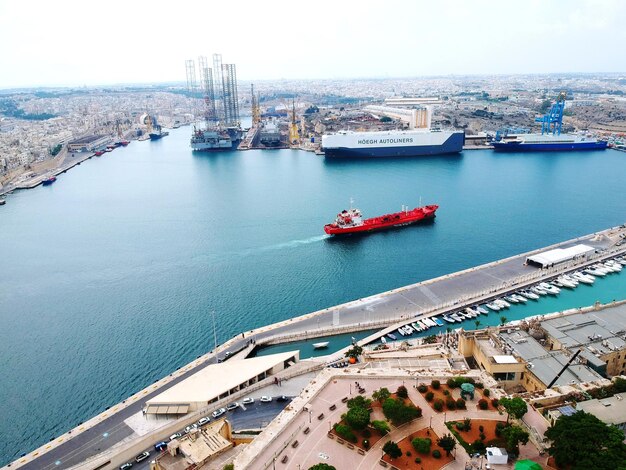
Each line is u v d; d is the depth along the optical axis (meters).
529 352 154.25
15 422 167.25
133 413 158.75
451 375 139.12
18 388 184.25
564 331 170.88
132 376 190.00
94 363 198.62
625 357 159.12
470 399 126.12
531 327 175.00
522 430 106.00
